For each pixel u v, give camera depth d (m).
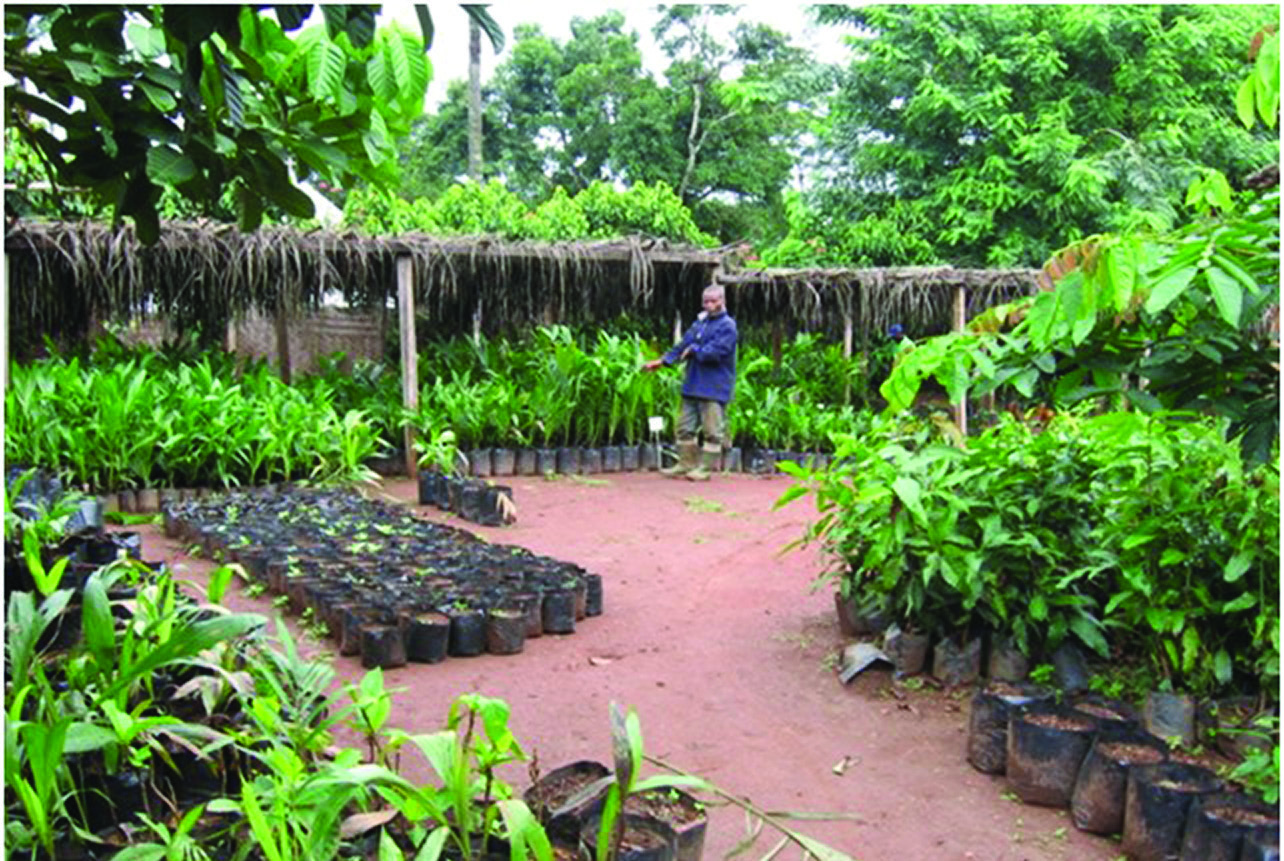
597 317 9.77
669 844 2.00
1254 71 2.01
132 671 1.89
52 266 7.74
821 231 14.27
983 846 2.44
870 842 2.44
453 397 8.08
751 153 18.27
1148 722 3.01
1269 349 2.37
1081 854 2.42
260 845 1.79
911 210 13.47
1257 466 2.89
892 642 3.56
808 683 3.52
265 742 2.18
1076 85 13.12
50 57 1.90
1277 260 2.02
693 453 8.16
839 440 3.65
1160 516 3.06
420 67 1.89
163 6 1.68
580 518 6.41
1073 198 12.47
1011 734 2.71
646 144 17.80
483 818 1.92
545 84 20.12
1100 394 2.53
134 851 1.67
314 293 8.24
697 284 9.91
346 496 6.27
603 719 3.17
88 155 2.05
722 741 3.02
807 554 5.46
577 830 2.03
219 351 8.70
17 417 5.93
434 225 11.86
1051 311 2.15
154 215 2.14
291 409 6.74
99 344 7.76
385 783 1.92
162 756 2.02
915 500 3.20
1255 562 2.94
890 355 10.93
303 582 4.13
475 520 6.17
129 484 6.24
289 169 2.28
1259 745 2.79
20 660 2.03
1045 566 3.31
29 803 1.74
